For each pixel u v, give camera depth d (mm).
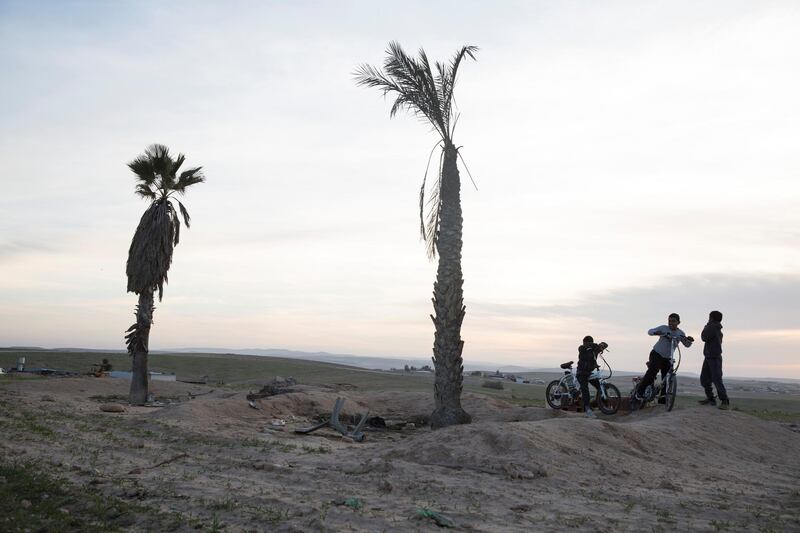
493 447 9844
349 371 54750
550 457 9406
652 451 10992
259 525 5961
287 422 16766
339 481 8195
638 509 7109
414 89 17125
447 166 17203
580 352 16062
